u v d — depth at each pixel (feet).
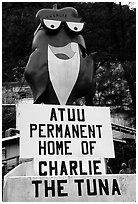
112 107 22.41
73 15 8.04
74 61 7.64
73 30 7.82
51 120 6.68
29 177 5.97
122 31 21.39
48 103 7.50
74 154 6.64
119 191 6.39
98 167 6.72
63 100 7.48
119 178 6.46
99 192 6.27
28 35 20.27
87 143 6.80
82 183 6.22
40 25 7.95
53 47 7.60
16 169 6.66
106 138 6.98
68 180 6.16
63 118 6.79
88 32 21.22
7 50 20.61
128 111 22.35
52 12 7.89
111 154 6.90
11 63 20.66
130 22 21.38
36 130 6.53
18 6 20.83
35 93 7.37
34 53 7.45
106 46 21.22
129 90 21.61
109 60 21.61
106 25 21.39
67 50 7.70
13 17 20.72
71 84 7.56
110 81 21.75
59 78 7.48
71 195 6.10
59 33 7.78
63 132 6.70
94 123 6.99
